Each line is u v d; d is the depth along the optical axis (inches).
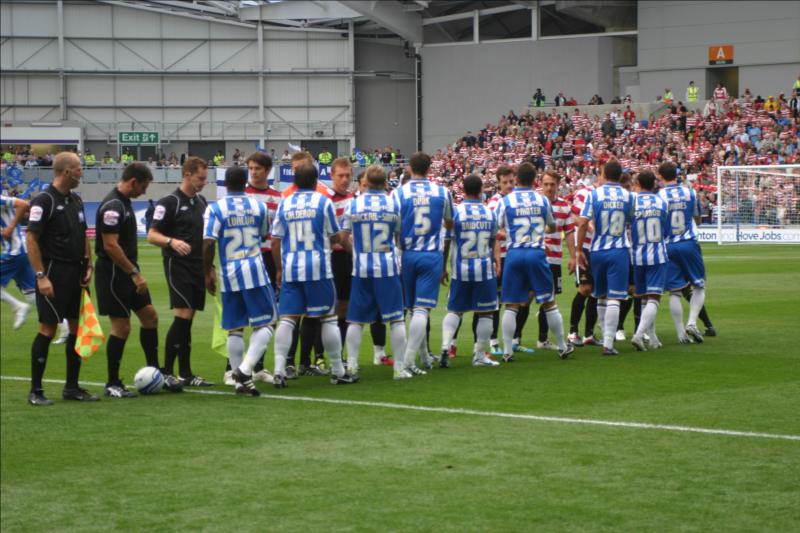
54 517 257.3
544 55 2476.6
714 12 2231.8
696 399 391.9
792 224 1541.6
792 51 2167.8
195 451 317.7
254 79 2605.8
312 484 281.0
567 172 1985.7
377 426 349.4
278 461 304.7
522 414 366.6
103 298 409.7
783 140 1873.8
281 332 428.5
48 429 350.0
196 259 437.7
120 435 340.2
